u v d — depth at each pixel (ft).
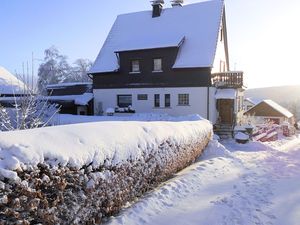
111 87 112.68
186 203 26.32
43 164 16.24
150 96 106.22
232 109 99.50
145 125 29.07
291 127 118.52
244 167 41.78
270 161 46.65
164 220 22.56
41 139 17.43
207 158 45.80
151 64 106.22
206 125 49.14
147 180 27.35
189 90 100.17
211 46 102.83
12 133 17.16
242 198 28.07
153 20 118.83
